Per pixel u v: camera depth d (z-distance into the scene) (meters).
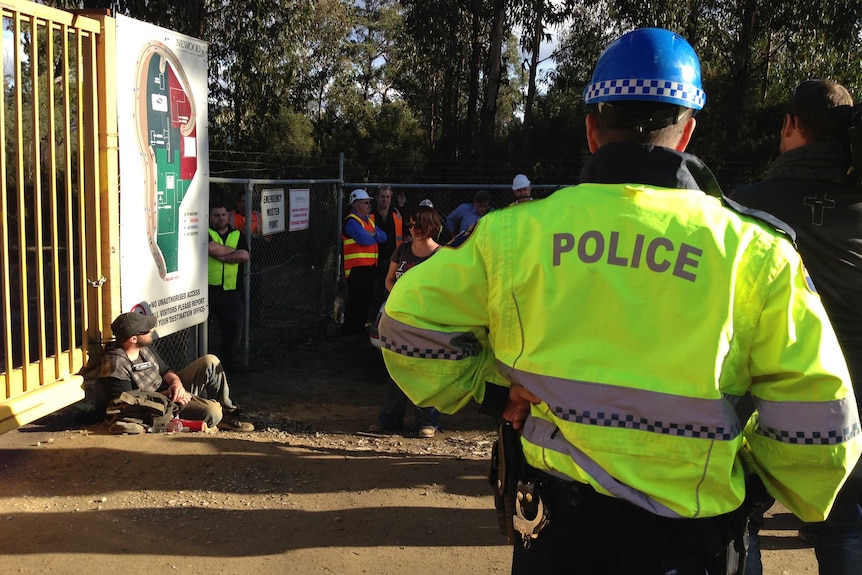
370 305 10.39
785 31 18.28
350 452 4.97
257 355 9.01
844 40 15.89
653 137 1.56
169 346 6.71
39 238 3.90
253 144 21.88
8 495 3.80
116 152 4.52
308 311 10.32
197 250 5.74
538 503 1.58
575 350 1.49
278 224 8.78
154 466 4.25
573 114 24.88
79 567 3.12
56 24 3.96
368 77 35.31
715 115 20.80
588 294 1.48
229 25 20.27
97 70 4.36
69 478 4.06
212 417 5.52
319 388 7.80
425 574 3.19
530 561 1.61
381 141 27.92
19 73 3.67
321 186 10.46
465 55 22.70
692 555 1.53
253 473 4.24
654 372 1.45
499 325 1.58
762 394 1.48
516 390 1.61
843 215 2.53
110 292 4.56
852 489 2.43
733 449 1.46
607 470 1.49
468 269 1.58
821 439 1.42
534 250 1.53
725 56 18.44
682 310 1.44
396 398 6.06
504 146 23.55
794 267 1.46
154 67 4.92
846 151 2.54
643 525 1.50
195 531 3.52
